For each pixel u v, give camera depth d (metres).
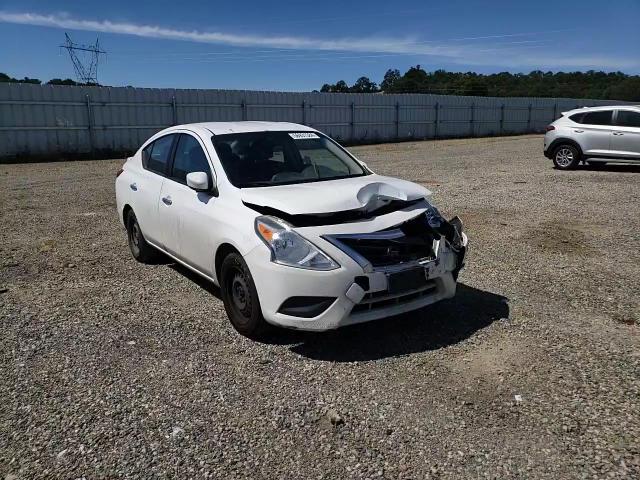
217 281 4.67
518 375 3.71
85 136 22.52
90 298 5.25
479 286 5.51
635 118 14.43
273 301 3.96
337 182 4.83
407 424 3.17
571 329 4.46
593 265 6.21
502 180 13.38
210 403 3.39
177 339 4.31
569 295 5.25
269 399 3.44
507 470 2.78
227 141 5.15
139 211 6.09
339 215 4.10
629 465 2.80
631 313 4.81
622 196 10.69
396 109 34.31
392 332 4.43
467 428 3.13
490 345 4.18
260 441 3.02
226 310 4.54
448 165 17.56
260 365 3.88
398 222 4.15
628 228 7.99
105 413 3.28
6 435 3.07
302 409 3.32
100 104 22.70
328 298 3.86
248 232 4.16
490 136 40.03
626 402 3.37
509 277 5.79
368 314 4.00
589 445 2.96
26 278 5.89
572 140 15.12
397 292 4.06
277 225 4.03
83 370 3.80
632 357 3.96
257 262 4.03
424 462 2.85
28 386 3.60
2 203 10.69
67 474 2.76
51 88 21.38
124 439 3.03
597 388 3.53
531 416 3.24
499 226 8.16
